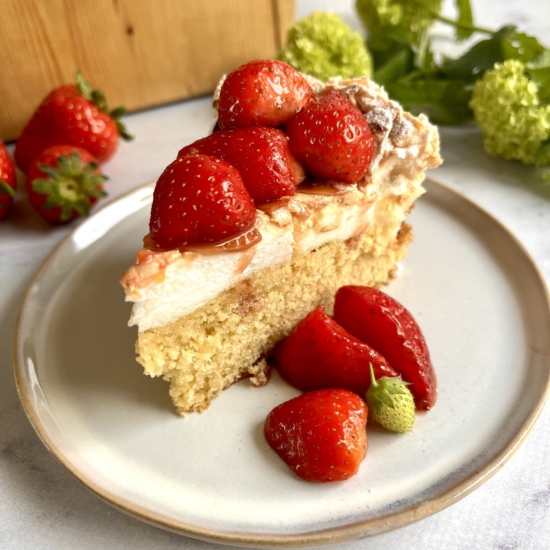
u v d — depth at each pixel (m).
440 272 0.30
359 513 0.21
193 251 0.23
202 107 0.42
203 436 0.24
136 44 0.39
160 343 0.25
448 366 0.26
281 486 0.23
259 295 0.26
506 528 0.22
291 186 0.25
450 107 0.38
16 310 0.29
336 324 0.25
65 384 0.26
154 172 0.37
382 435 0.24
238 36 0.41
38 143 0.35
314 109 0.25
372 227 0.29
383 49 0.42
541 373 0.25
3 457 0.24
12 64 0.37
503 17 0.49
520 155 0.36
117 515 0.23
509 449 0.22
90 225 0.31
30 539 0.22
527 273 0.29
